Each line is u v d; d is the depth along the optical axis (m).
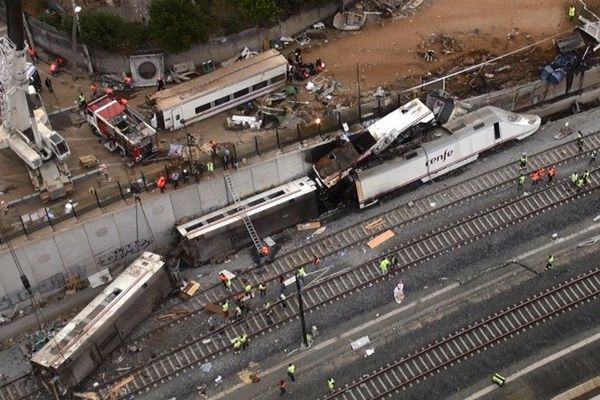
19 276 54.91
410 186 63.38
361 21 73.50
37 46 70.62
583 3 75.56
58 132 63.59
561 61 67.88
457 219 60.53
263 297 56.03
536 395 48.28
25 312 56.12
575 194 61.69
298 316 54.44
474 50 71.12
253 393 49.94
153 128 61.25
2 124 58.03
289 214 60.53
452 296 54.75
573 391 47.25
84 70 69.31
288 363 51.47
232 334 53.75
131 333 54.22
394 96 65.38
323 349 52.16
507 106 68.81
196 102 62.53
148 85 67.69
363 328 53.22
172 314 55.47
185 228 58.03
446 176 64.38
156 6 64.31
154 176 58.78
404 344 51.84
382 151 61.78
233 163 59.59
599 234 58.22
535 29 73.19
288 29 72.25
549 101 70.56
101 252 57.56
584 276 55.12
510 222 59.78
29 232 54.38
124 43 66.69
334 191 61.84
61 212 56.00
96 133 63.09
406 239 59.34
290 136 61.62
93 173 59.31
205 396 50.09
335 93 66.75
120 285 53.38
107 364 52.50
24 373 52.09
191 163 59.19
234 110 65.62
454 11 75.69
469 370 50.06
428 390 49.19
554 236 58.31
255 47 70.75
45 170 57.25
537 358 50.31
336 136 62.75
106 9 68.50
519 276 55.69
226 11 68.69
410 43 72.12
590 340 51.03
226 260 59.22
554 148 65.88
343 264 57.91
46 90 67.44
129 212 56.53
